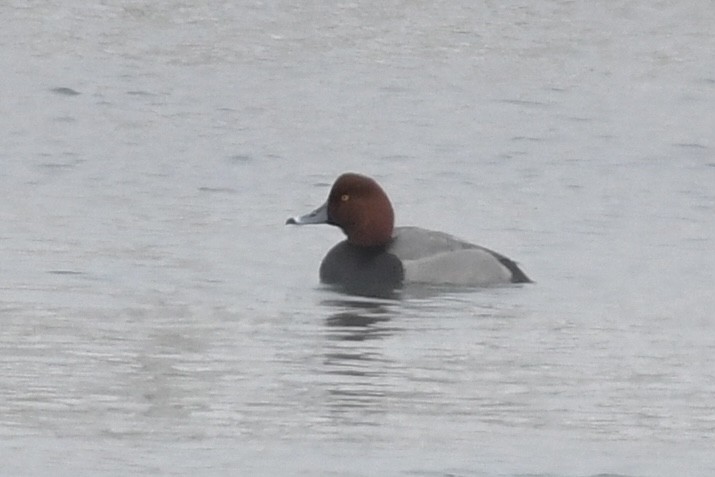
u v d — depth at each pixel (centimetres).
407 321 1336
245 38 3484
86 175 2120
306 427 1020
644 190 2084
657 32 3666
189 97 2856
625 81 3122
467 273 1487
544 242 1717
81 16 3706
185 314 1341
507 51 3400
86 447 966
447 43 3466
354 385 1129
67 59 3212
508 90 2989
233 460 950
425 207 1950
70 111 2694
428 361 1201
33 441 976
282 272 1533
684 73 3225
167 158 2281
